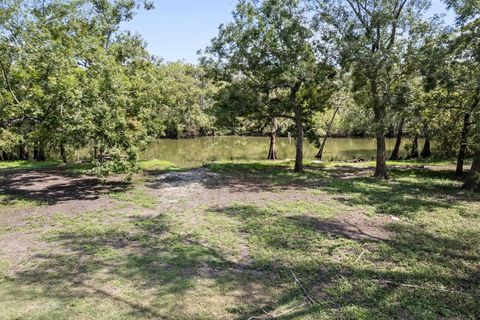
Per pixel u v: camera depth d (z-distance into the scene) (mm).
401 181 13086
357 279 4715
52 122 9719
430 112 13469
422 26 12008
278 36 13891
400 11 12711
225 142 40281
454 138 13812
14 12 8961
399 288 4453
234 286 4512
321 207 8867
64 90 9016
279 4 13805
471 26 10391
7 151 22000
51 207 8773
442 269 5066
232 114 14484
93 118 9875
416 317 3773
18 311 3844
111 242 6180
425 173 15289
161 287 4449
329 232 6805
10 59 9297
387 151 30688
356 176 14656
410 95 11891
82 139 9969
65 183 12172
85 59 11180
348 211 8484
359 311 3859
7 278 4684
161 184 12320
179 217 7887
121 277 4734
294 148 34031
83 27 14445
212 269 5059
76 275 4793
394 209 8617
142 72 17453
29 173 14367
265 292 4359
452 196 10289
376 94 12750
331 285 4543
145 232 6766
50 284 4512
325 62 14070
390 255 5598
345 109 25750
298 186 12062
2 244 6055
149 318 3738
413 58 12039
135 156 11062
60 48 9625
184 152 30438
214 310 3918
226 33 14523
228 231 6840
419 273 4902
